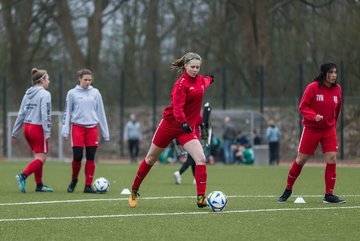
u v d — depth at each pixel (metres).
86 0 106.06
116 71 107.44
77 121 35.09
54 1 103.81
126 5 111.06
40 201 30.42
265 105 86.69
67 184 42.62
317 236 20.23
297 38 99.00
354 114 77.12
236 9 100.81
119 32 113.06
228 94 108.38
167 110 26.33
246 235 20.45
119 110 96.81
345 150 76.56
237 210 26.27
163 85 111.12
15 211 26.55
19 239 20.11
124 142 95.50
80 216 24.89
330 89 28.34
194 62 25.78
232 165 72.75
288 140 85.12
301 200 29.12
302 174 52.75
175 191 36.38
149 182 44.50
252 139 78.56
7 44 111.06
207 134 36.31
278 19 104.06
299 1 99.31
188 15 110.94
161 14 112.12
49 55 114.50
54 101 97.94
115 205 28.53
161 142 26.70
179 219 23.83
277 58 100.50
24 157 87.75
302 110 28.34
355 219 23.67
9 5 104.38
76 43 100.06
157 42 111.94
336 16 93.94
